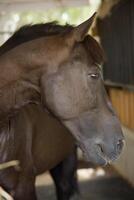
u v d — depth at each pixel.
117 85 6.04
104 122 2.42
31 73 2.37
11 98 2.39
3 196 2.48
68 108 2.35
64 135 3.42
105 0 6.01
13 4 7.04
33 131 3.03
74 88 2.34
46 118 3.17
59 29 2.59
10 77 2.38
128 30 5.43
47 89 2.35
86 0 7.06
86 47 2.38
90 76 2.36
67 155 3.78
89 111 2.39
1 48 2.60
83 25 2.31
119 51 5.98
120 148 2.48
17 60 2.37
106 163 2.46
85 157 2.47
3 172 2.79
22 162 2.91
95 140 2.40
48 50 2.36
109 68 6.71
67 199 4.07
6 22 8.30
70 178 4.00
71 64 2.34
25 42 2.46
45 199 5.11
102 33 6.96
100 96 2.42
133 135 5.32
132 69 5.37
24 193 2.95
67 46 2.35
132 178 5.41
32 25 2.65
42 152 3.19
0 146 2.68
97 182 5.73
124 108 6.02
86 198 5.02
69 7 7.14
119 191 5.31
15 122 2.77
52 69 2.34
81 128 2.39
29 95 2.40
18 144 2.83
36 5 7.07
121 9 5.71
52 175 4.03
